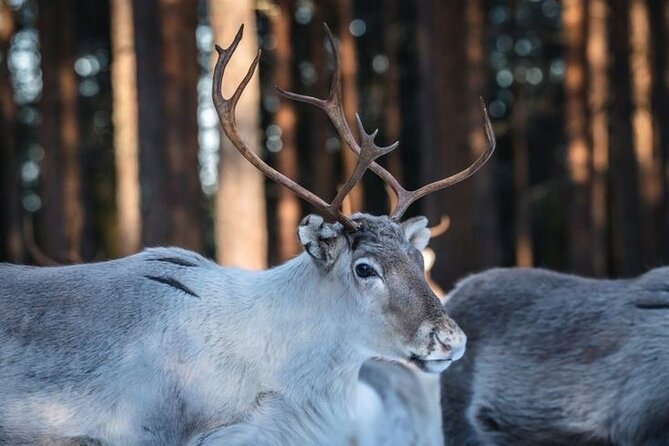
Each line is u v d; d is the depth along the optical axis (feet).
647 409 23.29
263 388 20.10
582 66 70.49
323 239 19.36
